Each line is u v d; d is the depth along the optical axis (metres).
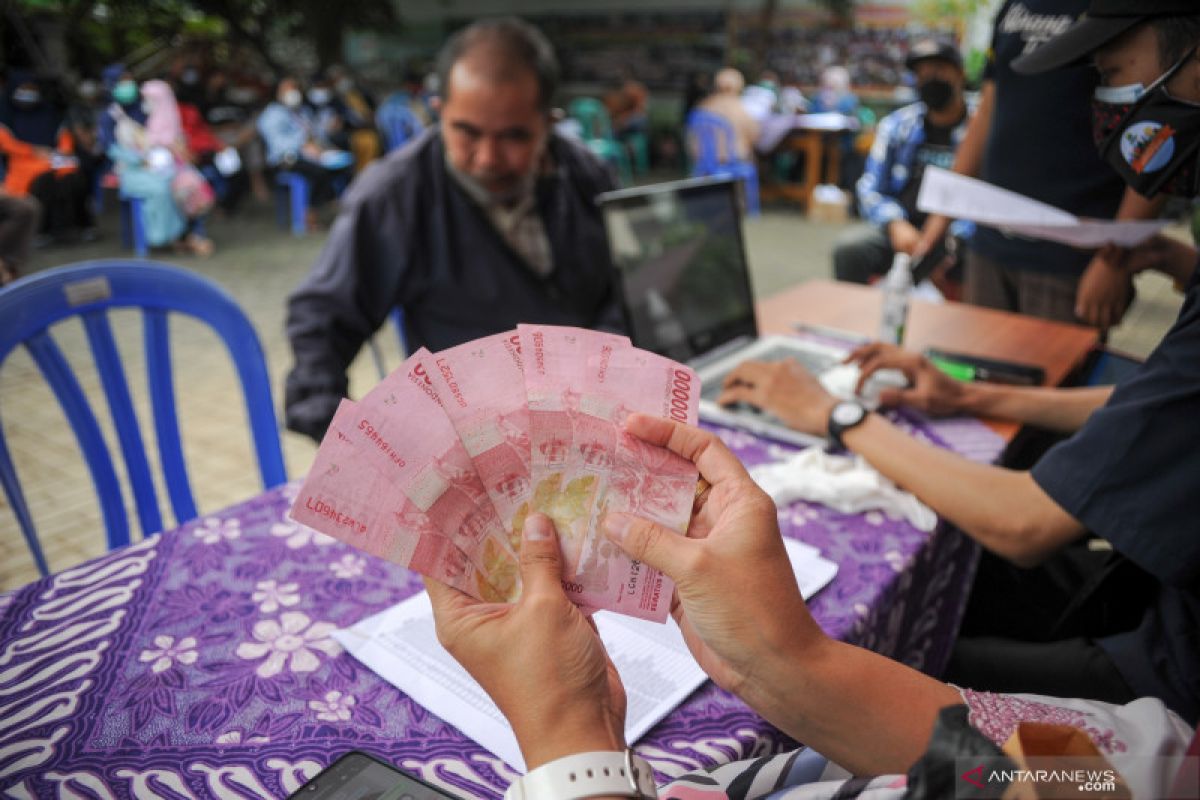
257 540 1.05
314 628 0.88
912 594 1.07
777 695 0.63
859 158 8.12
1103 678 1.08
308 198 7.58
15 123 6.33
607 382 0.65
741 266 1.86
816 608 0.93
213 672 0.81
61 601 0.92
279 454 1.49
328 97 8.05
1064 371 1.74
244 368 1.46
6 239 3.58
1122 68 1.17
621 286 1.53
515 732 0.56
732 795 0.69
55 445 3.11
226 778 0.69
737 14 11.30
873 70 10.60
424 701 0.78
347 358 1.79
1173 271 1.99
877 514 1.14
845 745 0.63
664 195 1.66
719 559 0.59
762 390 1.38
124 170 6.10
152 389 1.39
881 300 2.22
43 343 1.27
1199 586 0.94
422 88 9.60
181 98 8.01
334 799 0.65
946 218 2.61
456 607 0.60
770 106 9.03
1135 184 1.24
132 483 1.37
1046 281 2.35
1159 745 0.62
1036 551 1.02
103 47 11.74
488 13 12.99
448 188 1.79
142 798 0.66
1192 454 0.90
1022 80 2.14
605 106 10.55
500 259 1.82
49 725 0.74
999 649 1.20
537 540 0.60
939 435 1.39
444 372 0.64
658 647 0.85
